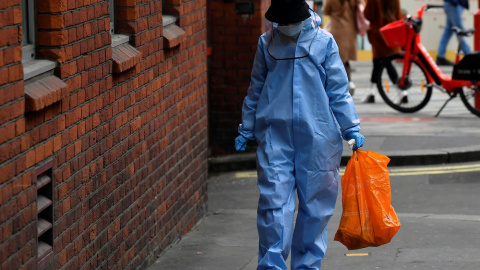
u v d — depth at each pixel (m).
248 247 13.30
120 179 10.63
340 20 25.42
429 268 11.62
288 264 12.30
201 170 15.10
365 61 35.97
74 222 9.13
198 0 14.42
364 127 22.39
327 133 9.97
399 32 24.03
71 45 8.85
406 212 15.70
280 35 9.89
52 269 8.57
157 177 12.31
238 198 17.33
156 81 12.08
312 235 10.27
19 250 7.70
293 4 9.59
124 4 10.98
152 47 11.81
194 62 14.29
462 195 16.86
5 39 7.27
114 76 10.23
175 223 13.41
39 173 8.15
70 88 8.86
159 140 12.34
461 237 13.48
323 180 10.06
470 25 33.41
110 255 10.37
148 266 12.02
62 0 8.56
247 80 20.08
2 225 7.35
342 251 12.74
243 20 19.92
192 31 14.08
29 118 7.85
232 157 20.02
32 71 8.05
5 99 7.30
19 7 7.53
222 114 20.27
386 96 24.81
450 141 20.58
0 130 7.23
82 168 9.30
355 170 10.11
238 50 20.03
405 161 19.31
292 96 9.90
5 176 7.36
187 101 13.91
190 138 14.23
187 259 12.49
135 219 11.33
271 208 9.84
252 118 10.25
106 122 10.02
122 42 10.78
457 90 23.28
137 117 11.23
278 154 9.95
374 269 11.64
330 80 9.96
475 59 22.78
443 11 33.72
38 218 8.44
